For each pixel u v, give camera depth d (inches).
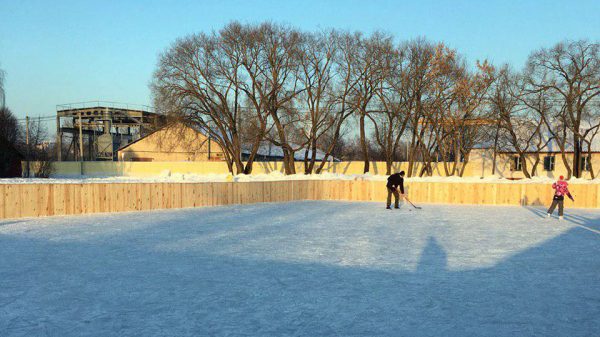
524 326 189.5
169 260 325.1
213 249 370.3
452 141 1299.2
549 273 288.8
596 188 786.2
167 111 1184.8
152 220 569.0
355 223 550.3
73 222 545.0
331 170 1535.4
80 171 1872.5
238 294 236.8
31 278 270.5
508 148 1390.3
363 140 1182.9
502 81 1122.0
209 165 1670.8
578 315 204.4
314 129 1135.0
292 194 895.7
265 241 412.5
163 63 1154.0
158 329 184.5
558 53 1090.7
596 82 1053.2
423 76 1106.1
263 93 1118.4
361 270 294.4
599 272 292.0
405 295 235.8
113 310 209.8
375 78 1138.0
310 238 430.9
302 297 231.5
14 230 478.0
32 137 2090.3
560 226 533.6
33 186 591.2
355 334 179.0
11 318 198.5
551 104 1160.8
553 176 1375.5
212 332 180.9
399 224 541.6
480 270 296.4
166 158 1943.9
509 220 589.9
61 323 192.1
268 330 183.3
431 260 328.2
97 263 314.2
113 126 2292.1
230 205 781.9
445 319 198.1
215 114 1203.9
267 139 1123.9
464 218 609.0
